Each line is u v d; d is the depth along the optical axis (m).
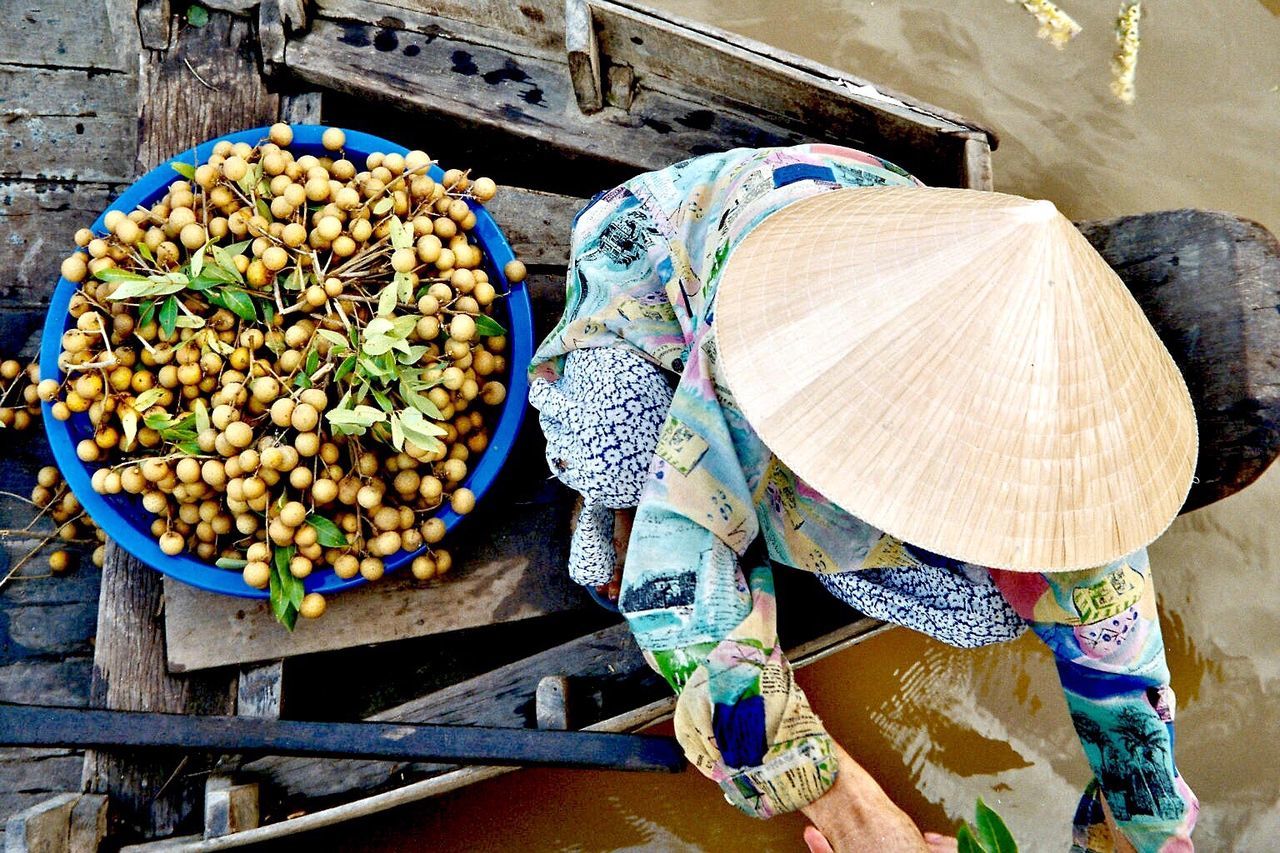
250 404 1.60
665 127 1.91
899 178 1.17
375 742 1.54
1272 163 2.31
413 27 1.92
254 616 1.77
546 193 2.01
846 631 1.61
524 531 1.88
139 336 1.61
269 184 1.70
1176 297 1.19
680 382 1.11
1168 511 0.90
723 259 1.12
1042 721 2.11
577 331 1.33
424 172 1.73
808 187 1.10
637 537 1.11
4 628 1.90
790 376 0.91
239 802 1.64
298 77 1.93
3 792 1.81
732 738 1.05
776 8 2.49
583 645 1.79
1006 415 0.83
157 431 1.62
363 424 1.53
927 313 0.84
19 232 1.99
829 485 0.89
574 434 1.32
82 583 1.94
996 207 0.84
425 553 1.75
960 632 1.20
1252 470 1.13
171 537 1.62
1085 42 2.42
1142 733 1.11
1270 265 1.14
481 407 1.85
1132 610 1.06
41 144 2.01
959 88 2.42
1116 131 2.36
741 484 1.10
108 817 1.69
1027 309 0.81
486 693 1.77
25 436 1.97
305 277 1.63
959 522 0.87
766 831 2.08
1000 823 1.03
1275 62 2.37
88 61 2.03
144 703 1.76
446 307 1.67
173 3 1.92
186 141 1.90
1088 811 1.27
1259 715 2.04
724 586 1.10
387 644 1.96
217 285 1.58
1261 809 1.99
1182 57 2.39
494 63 1.92
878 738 2.13
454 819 2.07
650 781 2.10
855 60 2.45
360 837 2.05
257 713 1.75
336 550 1.68
